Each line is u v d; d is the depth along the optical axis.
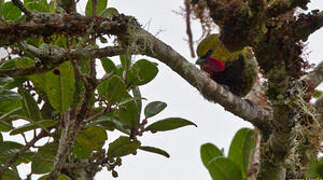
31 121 6.60
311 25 6.41
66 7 7.80
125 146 7.01
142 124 7.02
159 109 7.11
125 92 7.16
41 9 7.55
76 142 7.22
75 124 6.15
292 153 7.99
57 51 6.15
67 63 6.40
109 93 6.57
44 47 6.20
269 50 6.55
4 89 6.91
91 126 6.87
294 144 7.84
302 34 6.45
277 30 6.44
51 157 7.11
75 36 6.14
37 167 7.13
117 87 6.56
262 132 8.52
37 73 6.15
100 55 6.29
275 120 7.37
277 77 6.75
